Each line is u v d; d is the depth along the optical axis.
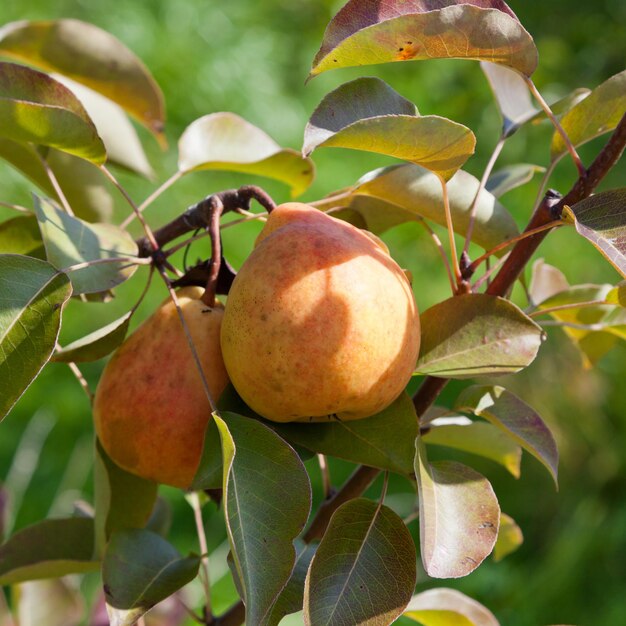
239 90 2.57
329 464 2.03
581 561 1.93
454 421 0.83
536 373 2.14
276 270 0.72
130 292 2.16
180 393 0.75
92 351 0.77
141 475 0.77
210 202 0.79
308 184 0.90
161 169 2.35
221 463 0.73
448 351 0.77
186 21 2.67
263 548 0.70
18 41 0.94
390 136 0.73
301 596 0.75
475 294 0.77
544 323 0.84
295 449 0.75
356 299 0.72
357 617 0.72
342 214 0.84
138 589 0.77
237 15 2.73
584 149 2.57
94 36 0.94
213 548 1.72
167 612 1.00
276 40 2.74
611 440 2.12
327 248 0.72
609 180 2.47
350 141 0.73
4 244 0.86
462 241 2.23
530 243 0.79
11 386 0.73
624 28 2.93
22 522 1.79
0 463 1.90
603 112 0.81
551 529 2.03
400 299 0.73
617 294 0.78
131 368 0.76
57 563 0.83
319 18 2.83
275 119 2.57
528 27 2.94
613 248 0.72
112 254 0.78
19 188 2.21
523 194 2.46
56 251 0.76
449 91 2.73
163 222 2.25
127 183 2.27
